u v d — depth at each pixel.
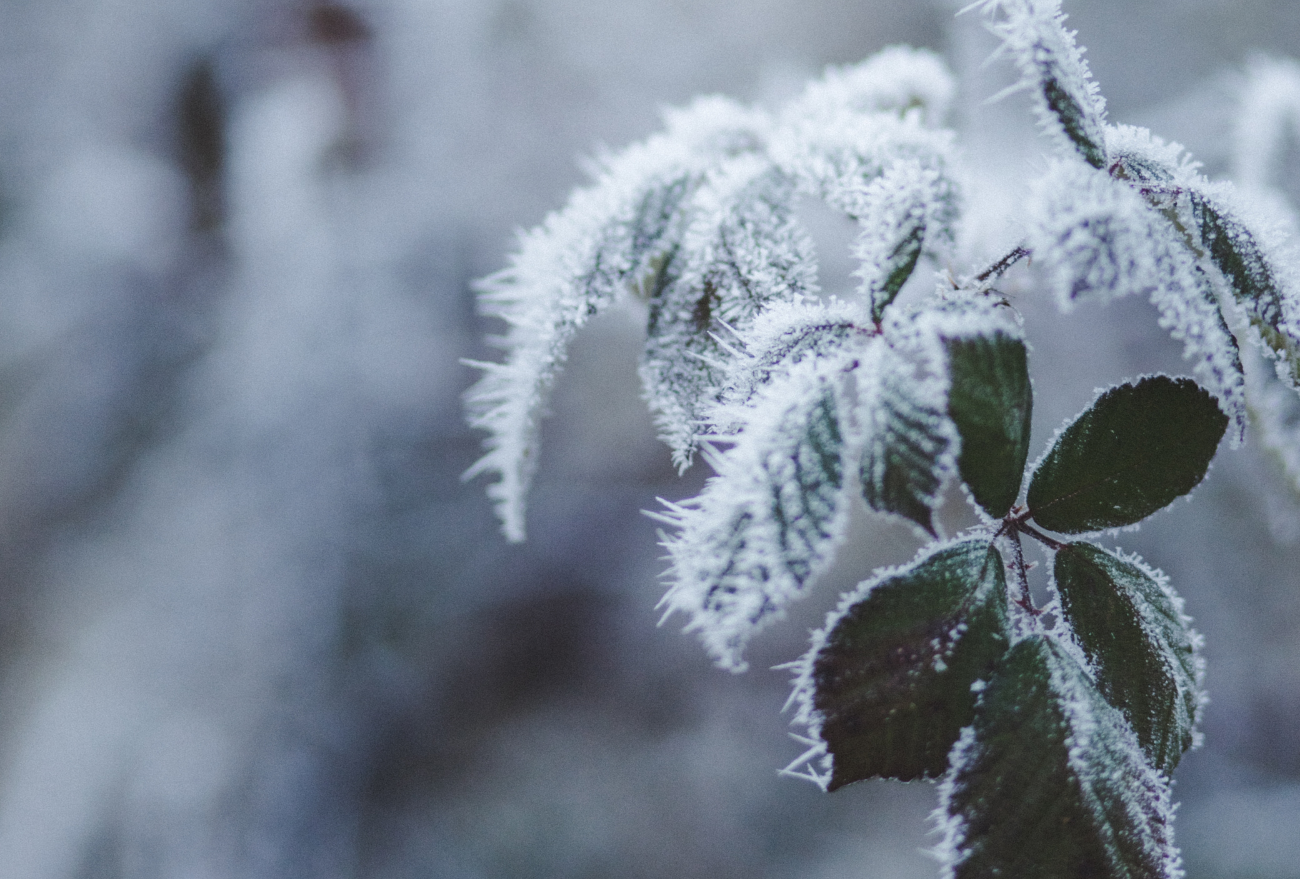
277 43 3.21
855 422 0.55
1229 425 0.57
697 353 0.61
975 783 0.56
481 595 3.09
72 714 2.87
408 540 3.10
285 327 3.18
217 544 3.05
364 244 3.22
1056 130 0.57
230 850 2.66
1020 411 0.56
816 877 2.55
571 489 3.17
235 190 3.32
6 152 3.92
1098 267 0.55
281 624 2.95
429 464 3.16
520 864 2.72
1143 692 0.57
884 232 0.57
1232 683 2.12
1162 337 1.98
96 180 3.61
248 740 2.81
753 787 2.79
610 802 2.85
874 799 2.71
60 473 3.37
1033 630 0.58
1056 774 0.56
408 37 3.24
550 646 3.08
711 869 2.67
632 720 3.00
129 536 3.16
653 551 3.10
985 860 0.56
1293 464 0.67
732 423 0.58
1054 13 0.58
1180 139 1.56
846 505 0.55
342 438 3.12
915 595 0.57
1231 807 2.15
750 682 2.91
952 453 0.55
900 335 0.56
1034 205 0.56
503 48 3.31
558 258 0.63
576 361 3.18
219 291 3.42
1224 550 2.09
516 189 3.30
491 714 3.04
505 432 0.63
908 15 2.44
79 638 3.05
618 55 3.25
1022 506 0.58
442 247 3.24
